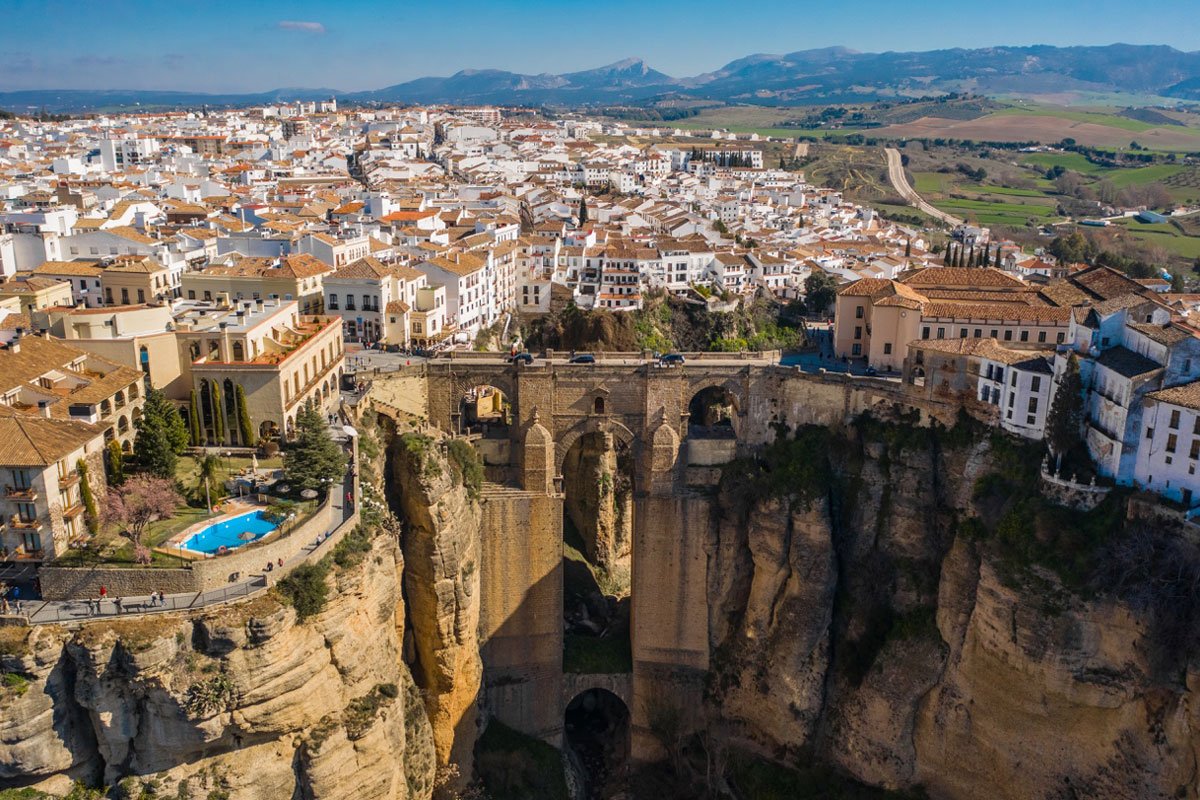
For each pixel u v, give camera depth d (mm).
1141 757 90812
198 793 74375
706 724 126875
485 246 188625
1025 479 102875
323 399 111500
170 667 70812
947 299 130750
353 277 138625
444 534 107688
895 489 115375
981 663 102250
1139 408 92688
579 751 132625
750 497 123188
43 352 93250
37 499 74750
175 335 101250
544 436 121438
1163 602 88000
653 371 121938
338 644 80812
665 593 127500
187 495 87312
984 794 104062
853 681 115688
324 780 79312
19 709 68312
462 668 113188
